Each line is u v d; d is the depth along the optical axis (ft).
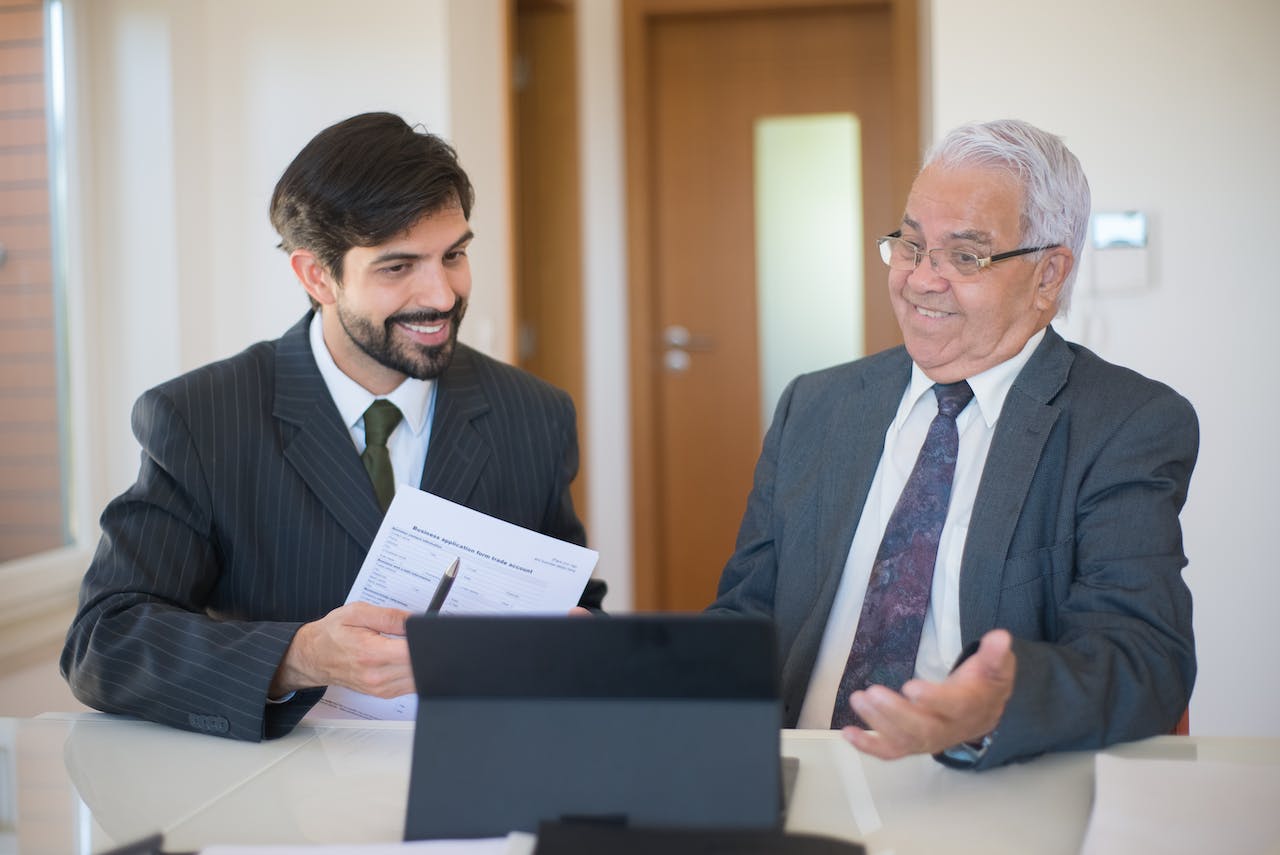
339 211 4.67
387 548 4.35
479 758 3.23
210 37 10.61
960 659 3.59
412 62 10.44
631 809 3.14
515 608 4.26
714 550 15.16
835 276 14.75
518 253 14.17
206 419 5.02
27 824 3.38
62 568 9.26
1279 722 9.36
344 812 3.44
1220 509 9.38
